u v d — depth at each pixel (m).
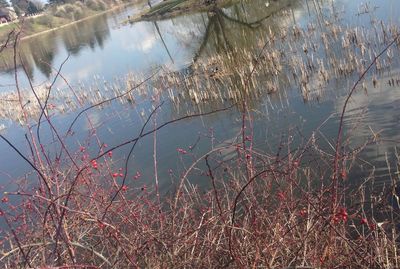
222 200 5.39
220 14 31.44
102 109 16.28
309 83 12.64
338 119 9.78
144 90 16.30
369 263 3.95
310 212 4.74
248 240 4.11
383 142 8.02
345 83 11.84
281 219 4.76
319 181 6.33
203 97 13.73
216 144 10.31
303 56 15.23
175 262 4.02
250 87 13.63
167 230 4.72
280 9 26.03
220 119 12.01
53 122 16.31
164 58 22.91
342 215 3.79
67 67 30.38
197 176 8.52
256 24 24.62
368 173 7.12
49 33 60.22
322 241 4.30
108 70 24.88
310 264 4.09
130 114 14.66
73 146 12.71
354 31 15.14
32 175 10.18
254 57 16.19
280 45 17.48
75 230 4.40
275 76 14.08
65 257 3.88
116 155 11.34
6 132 16.81
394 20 15.84
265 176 5.13
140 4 69.56
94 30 51.22
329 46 15.39
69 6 57.62
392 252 4.23
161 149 10.97
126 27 44.22
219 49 21.16
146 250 4.22
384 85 10.94
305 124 10.05
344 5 20.72
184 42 25.73
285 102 11.73
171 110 13.78
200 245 4.48
